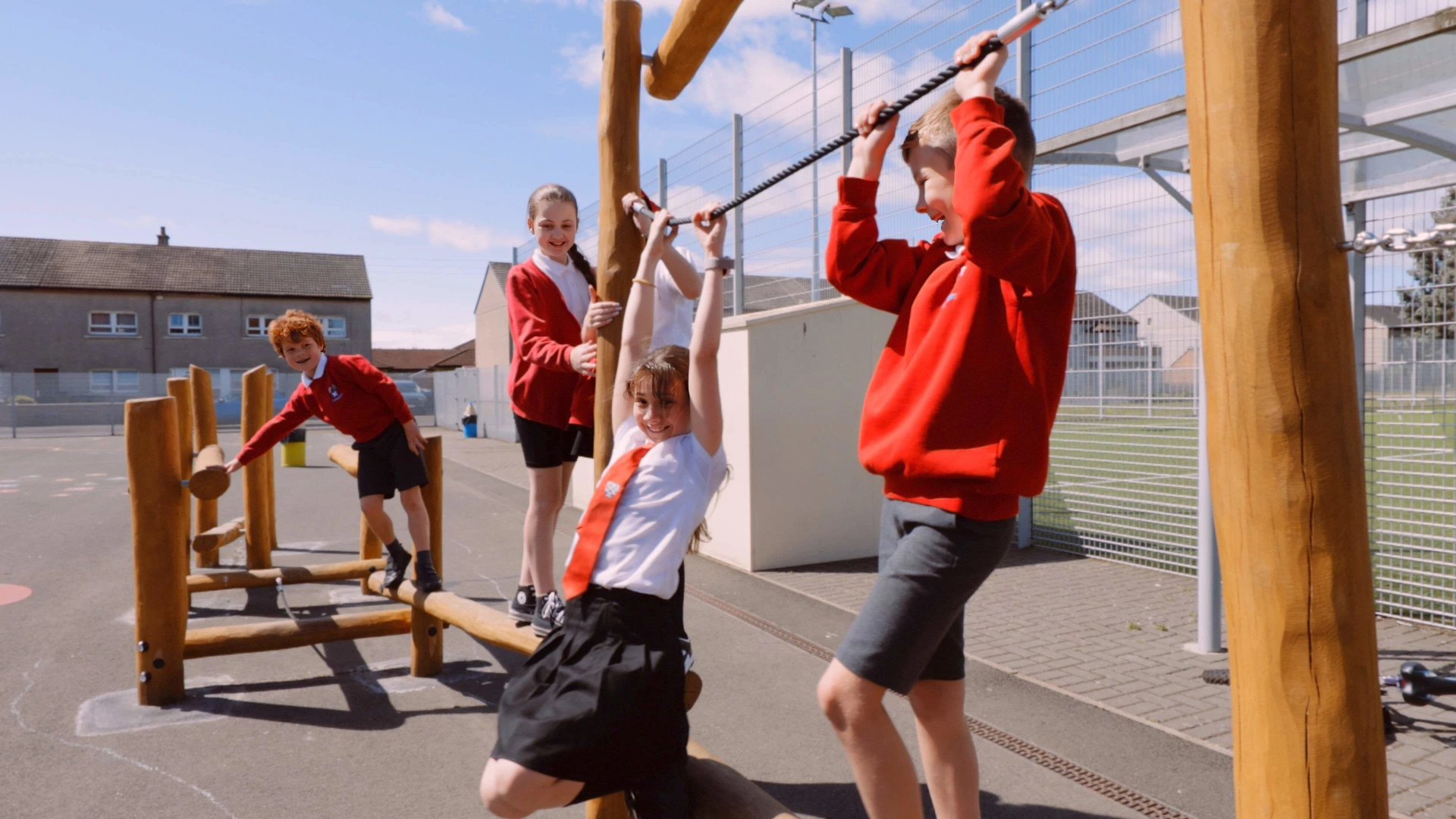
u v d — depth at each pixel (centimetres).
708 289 222
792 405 691
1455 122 417
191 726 384
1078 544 734
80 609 577
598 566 205
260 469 691
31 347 3738
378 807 308
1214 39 127
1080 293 676
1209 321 132
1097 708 390
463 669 463
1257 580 129
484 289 2984
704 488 216
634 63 286
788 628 526
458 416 2742
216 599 622
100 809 306
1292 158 123
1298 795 126
